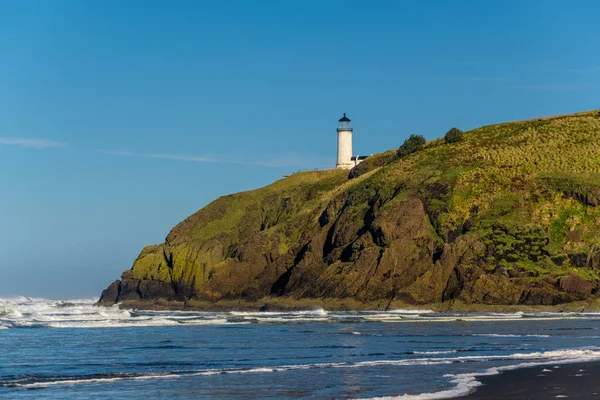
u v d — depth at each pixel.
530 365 47.44
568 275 115.62
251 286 143.25
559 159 143.75
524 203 131.25
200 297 146.38
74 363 50.66
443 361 50.47
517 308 111.62
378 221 128.62
